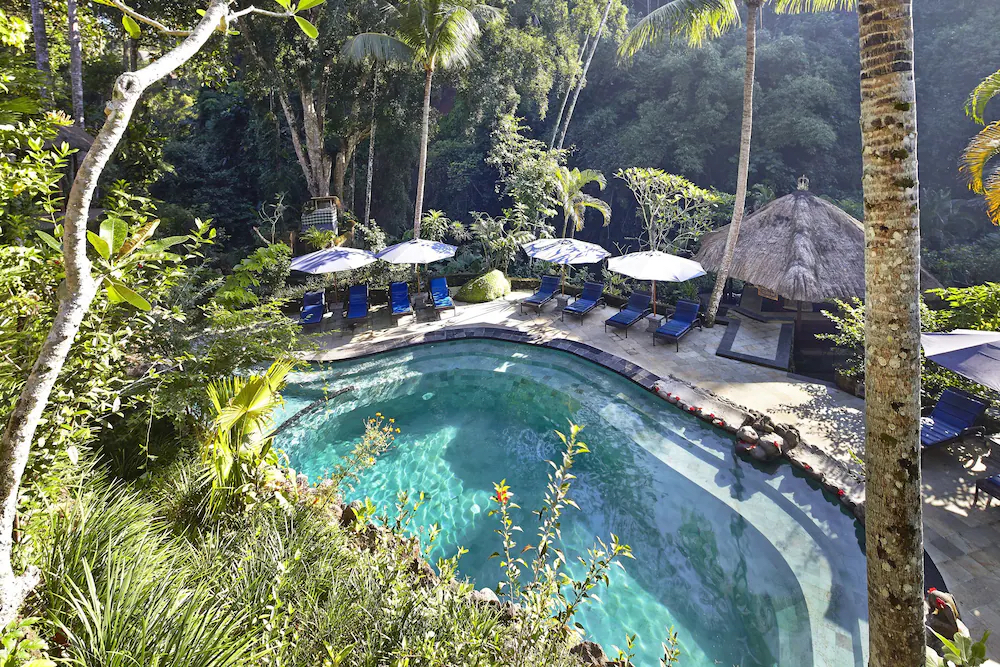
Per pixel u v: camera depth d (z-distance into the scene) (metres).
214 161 27.50
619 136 28.67
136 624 2.69
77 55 11.70
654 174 17.81
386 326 13.40
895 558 2.69
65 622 2.76
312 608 3.42
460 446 8.27
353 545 4.43
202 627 2.74
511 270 21.14
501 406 9.59
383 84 19.77
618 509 6.77
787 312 14.08
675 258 11.95
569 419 9.09
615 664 3.87
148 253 2.96
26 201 4.94
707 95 25.95
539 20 22.19
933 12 26.88
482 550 6.09
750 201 25.34
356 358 11.52
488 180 30.20
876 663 2.83
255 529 4.23
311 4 2.60
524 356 11.76
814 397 9.12
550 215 20.30
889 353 2.61
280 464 6.64
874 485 2.74
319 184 21.11
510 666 3.12
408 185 27.39
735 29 29.14
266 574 3.58
